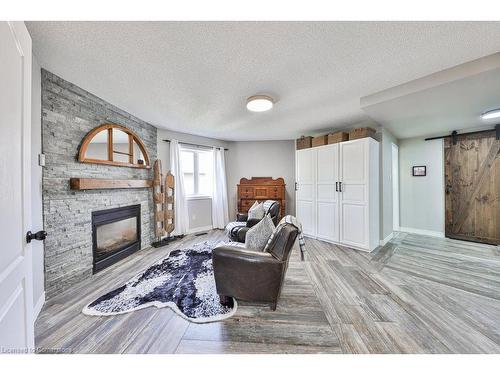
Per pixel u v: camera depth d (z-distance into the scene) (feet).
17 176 3.01
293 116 11.02
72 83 7.39
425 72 6.70
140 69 6.42
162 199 12.73
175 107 9.64
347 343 4.62
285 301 6.32
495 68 5.80
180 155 14.33
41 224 6.33
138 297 6.46
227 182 17.53
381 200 11.97
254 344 4.62
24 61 3.30
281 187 16.28
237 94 8.20
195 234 14.79
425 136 13.92
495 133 11.37
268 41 5.13
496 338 4.72
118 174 9.81
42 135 6.43
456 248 11.27
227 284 6.06
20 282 3.05
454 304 6.08
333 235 12.28
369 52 5.62
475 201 12.19
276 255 5.90
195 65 6.19
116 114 9.66
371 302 6.24
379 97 8.07
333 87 7.66
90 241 8.16
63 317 5.52
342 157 11.80
